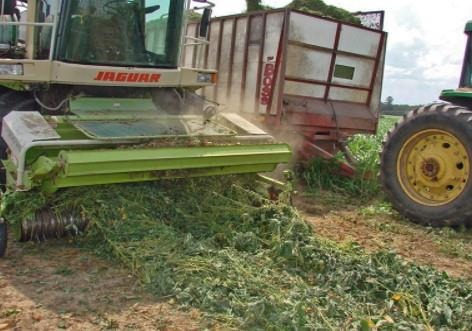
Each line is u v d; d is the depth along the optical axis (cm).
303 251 439
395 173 674
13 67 541
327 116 880
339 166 854
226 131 574
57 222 470
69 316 357
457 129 618
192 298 375
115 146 495
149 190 504
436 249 561
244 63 896
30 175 448
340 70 899
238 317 353
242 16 895
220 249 454
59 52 564
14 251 474
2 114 571
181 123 577
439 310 362
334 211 709
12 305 370
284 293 375
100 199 475
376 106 953
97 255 462
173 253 424
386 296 386
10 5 555
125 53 605
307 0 1000
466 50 694
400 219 670
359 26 898
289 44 828
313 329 331
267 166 560
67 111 586
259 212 504
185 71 636
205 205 514
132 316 359
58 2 554
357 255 446
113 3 588
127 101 611
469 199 607
